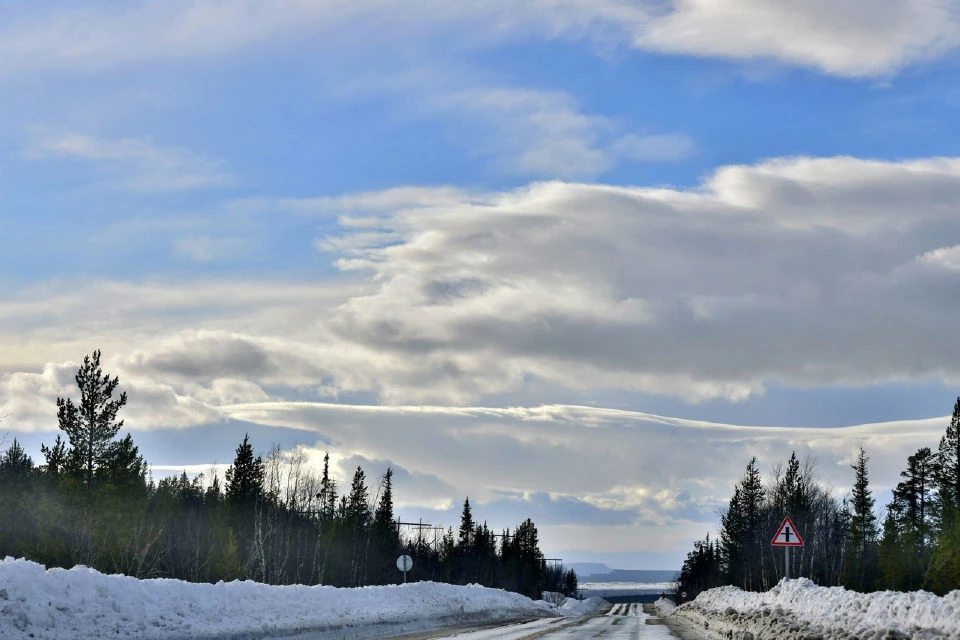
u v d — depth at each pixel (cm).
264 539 6166
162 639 1816
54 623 1677
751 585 8031
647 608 9125
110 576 2014
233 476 6394
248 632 2086
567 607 8712
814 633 1928
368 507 8862
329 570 7125
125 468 4769
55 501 4250
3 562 1809
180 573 5425
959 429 6675
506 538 14525
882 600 1938
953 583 5284
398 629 2911
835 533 8175
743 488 8356
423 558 11069
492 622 3856
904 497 7281
